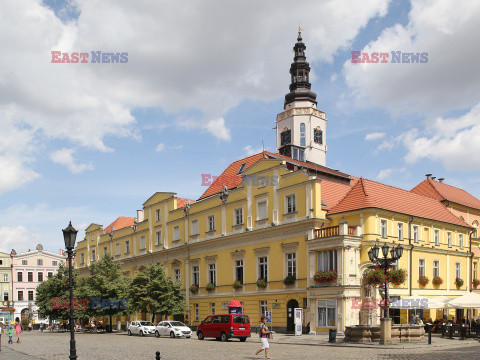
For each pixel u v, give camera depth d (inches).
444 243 1918.1
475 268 2116.1
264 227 1802.4
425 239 1818.4
